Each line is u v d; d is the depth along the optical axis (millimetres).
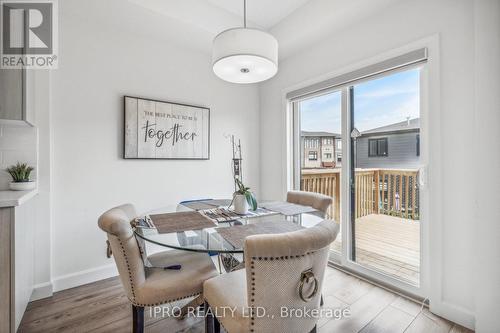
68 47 2090
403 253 2385
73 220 2123
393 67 1979
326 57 2527
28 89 1829
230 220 1558
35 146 1914
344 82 2350
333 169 2660
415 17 1851
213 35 2482
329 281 2217
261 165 3434
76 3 1958
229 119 3145
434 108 1749
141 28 2342
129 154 2375
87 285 2137
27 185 1744
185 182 2762
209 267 1475
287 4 2408
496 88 1447
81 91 2152
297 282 961
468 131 1601
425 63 1824
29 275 1758
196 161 2852
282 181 3107
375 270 2211
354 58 2270
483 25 1483
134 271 1246
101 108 2252
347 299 1926
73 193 2123
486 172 1489
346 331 1565
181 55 2727
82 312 1748
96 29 2227
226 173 3105
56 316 1699
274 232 1329
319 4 2252
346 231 2438
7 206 1264
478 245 1520
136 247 1259
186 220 1561
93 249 2215
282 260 906
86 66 2176
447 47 1687
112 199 2312
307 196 2105
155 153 2527
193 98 2828
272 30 2771
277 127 3174
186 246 1159
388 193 2523
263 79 1786
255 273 911
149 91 2516
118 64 2340
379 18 2078
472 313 1579
